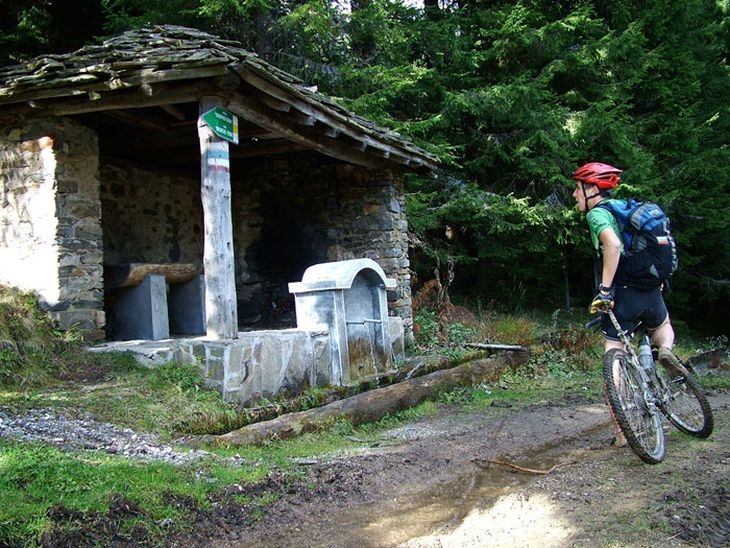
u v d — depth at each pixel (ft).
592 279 53.78
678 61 48.65
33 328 18.40
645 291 13.94
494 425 18.66
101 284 21.09
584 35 44.80
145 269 22.40
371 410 19.16
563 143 41.14
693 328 58.80
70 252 20.16
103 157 26.68
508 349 28.81
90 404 15.35
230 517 10.66
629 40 42.11
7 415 13.96
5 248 20.47
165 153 28.27
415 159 29.32
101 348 19.08
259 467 12.87
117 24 34.47
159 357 18.35
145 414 15.34
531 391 24.73
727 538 9.75
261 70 18.58
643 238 13.62
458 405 22.03
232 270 19.10
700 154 46.44
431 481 13.30
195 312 25.38
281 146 27.55
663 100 47.16
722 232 49.65
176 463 12.34
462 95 39.47
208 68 17.80
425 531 10.55
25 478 10.11
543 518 10.71
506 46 42.01
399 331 26.91
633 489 11.77
